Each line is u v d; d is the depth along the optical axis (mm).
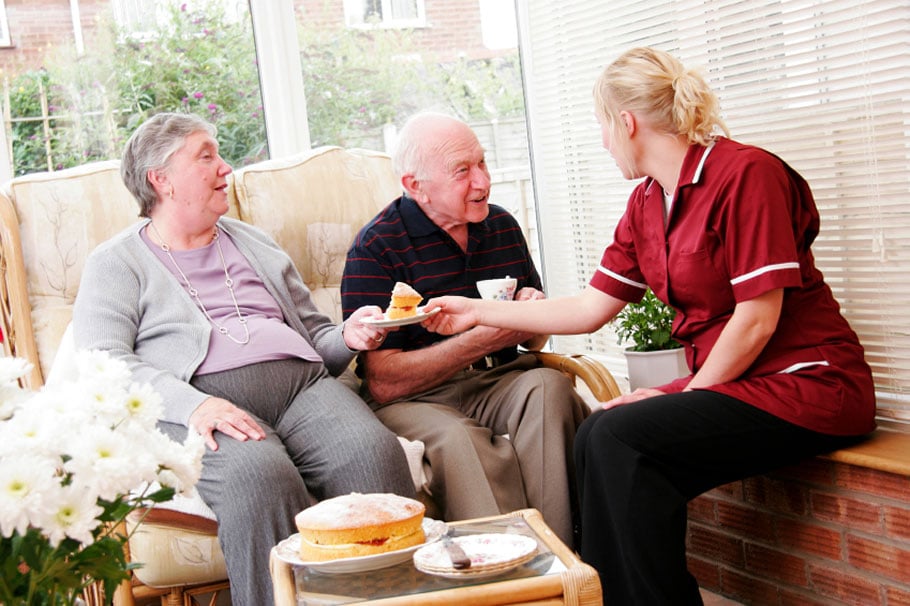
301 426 2291
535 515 1740
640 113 2098
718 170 2037
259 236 2637
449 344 2467
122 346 2262
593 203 3395
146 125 2418
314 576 1518
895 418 2221
